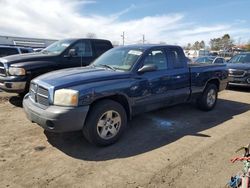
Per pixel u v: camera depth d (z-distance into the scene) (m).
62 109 4.10
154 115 6.55
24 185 3.37
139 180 3.50
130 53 5.51
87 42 8.81
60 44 8.66
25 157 4.13
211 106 7.10
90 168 3.82
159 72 5.54
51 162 3.99
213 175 3.65
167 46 5.97
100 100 4.54
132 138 5.00
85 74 4.73
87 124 4.36
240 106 7.85
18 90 7.18
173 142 4.82
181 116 6.52
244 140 4.96
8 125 5.57
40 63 7.46
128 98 4.88
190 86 6.32
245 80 10.54
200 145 4.69
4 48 13.19
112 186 3.37
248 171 2.60
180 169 3.80
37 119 4.33
